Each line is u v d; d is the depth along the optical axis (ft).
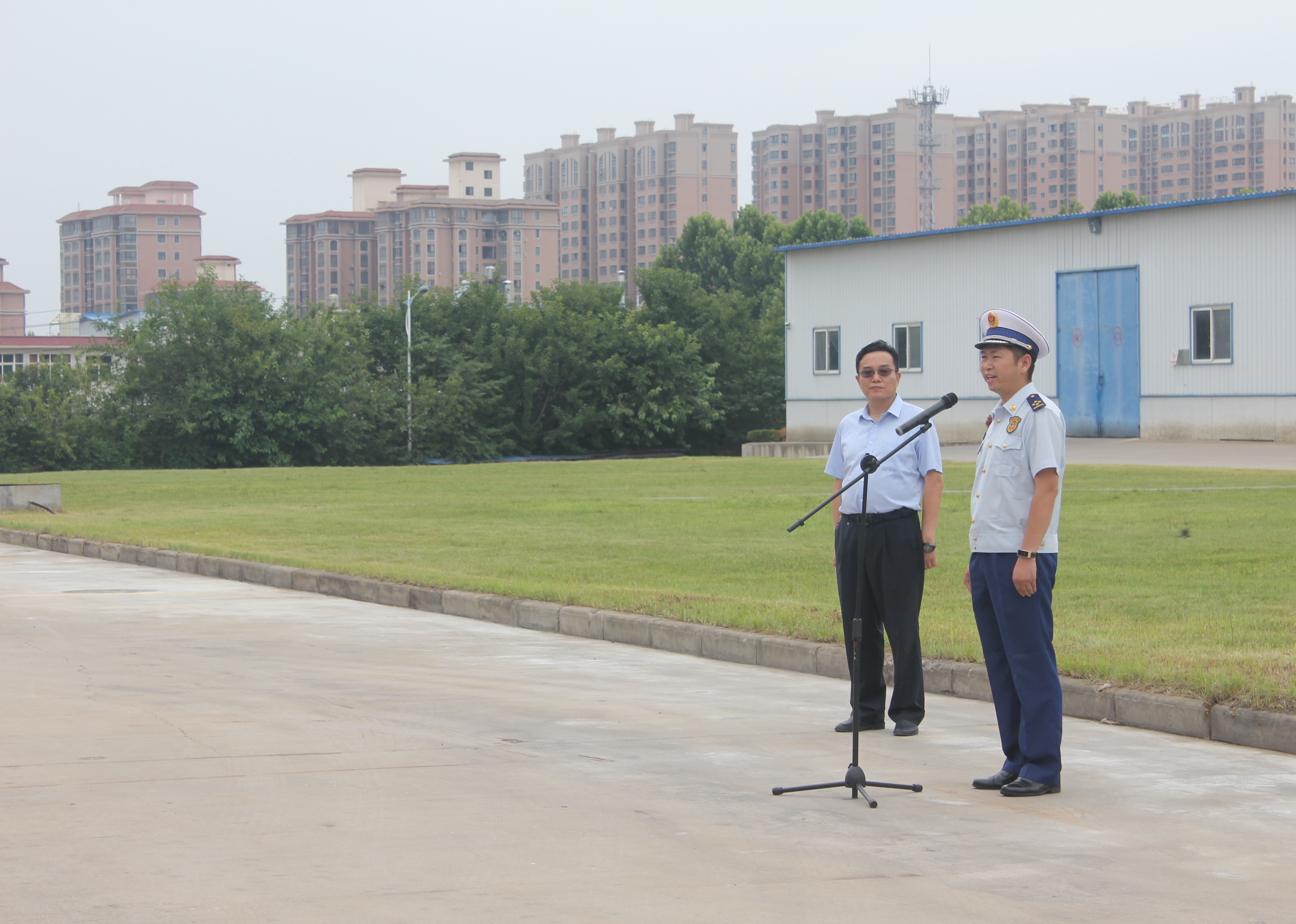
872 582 25.54
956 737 24.91
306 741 23.68
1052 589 21.11
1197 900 15.76
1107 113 617.62
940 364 144.15
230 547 55.06
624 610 36.76
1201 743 24.35
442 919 14.82
